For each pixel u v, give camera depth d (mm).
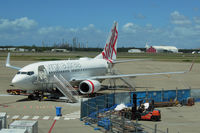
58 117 25312
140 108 25656
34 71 32844
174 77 64812
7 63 47344
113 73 48156
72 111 27906
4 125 18234
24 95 37594
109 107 30000
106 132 20391
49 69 34844
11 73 69000
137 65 105750
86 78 38312
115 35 52625
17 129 15141
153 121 24359
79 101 33438
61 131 20766
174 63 117438
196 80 58781
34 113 26750
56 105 30938
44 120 24094
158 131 20984
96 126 22234
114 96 30750
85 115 25266
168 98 33156
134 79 59656
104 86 48500
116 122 22344
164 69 86312
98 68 46875
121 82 54844
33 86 32844
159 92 32688
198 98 34781
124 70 82438
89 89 35219
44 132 20453
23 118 24703
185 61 132750
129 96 32062
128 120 23062
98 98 28062
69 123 23188
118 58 143125
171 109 29750
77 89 42812
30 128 16188
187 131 21125
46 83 34094
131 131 20344
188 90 34188
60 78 36281
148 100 31719
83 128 21672
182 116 26344
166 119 25109
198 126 22672
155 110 24734
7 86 46062
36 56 149000
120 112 26016
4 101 32969
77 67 40906
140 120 24812
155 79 60594
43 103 32031
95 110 27453
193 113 27734
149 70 82562
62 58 126125
